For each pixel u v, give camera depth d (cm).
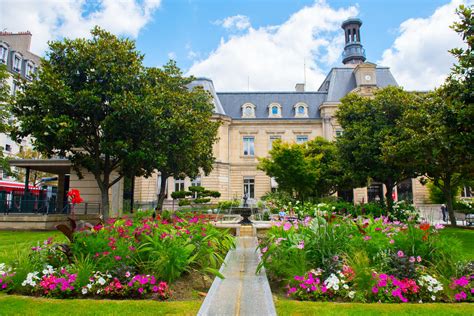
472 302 500
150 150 1566
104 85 1544
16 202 1900
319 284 520
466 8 888
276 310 446
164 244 594
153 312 439
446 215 2694
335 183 3047
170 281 552
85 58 1522
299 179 2539
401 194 3834
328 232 592
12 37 4303
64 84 1471
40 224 1656
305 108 4100
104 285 527
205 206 2767
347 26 5900
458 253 595
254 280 588
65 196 2353
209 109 2403
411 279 516
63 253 612
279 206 2017
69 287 513
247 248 928
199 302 482
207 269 565
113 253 571
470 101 983
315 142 3269
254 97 4253
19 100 1497
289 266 570
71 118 1509
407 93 2133
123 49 1573
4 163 2005
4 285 541
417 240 596
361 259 535
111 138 1539
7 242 1162
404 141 1581
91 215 1909
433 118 1312
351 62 5753
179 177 2355
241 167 3962
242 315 422
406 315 429
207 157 2436
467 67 933
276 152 2559
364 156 2047
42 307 460
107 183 1673
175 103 2027
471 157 1159
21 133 1530
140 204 3366
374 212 1597
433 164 1616
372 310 447
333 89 4044
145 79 1636
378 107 2138
